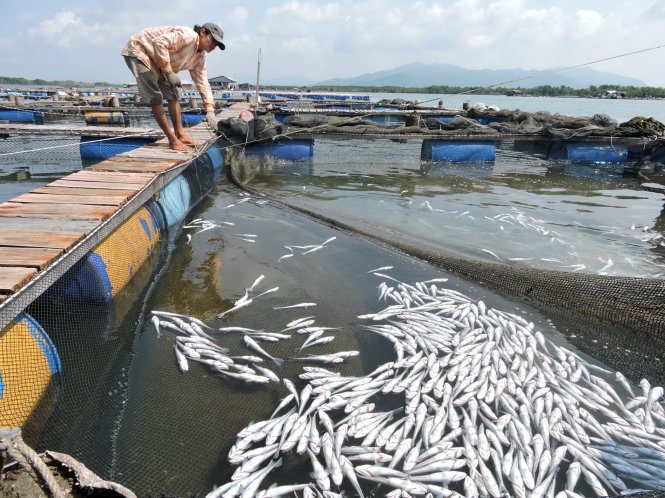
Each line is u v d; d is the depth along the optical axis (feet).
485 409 10.41
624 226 26.25
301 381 11.58
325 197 31.68
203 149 29.73
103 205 15.64
